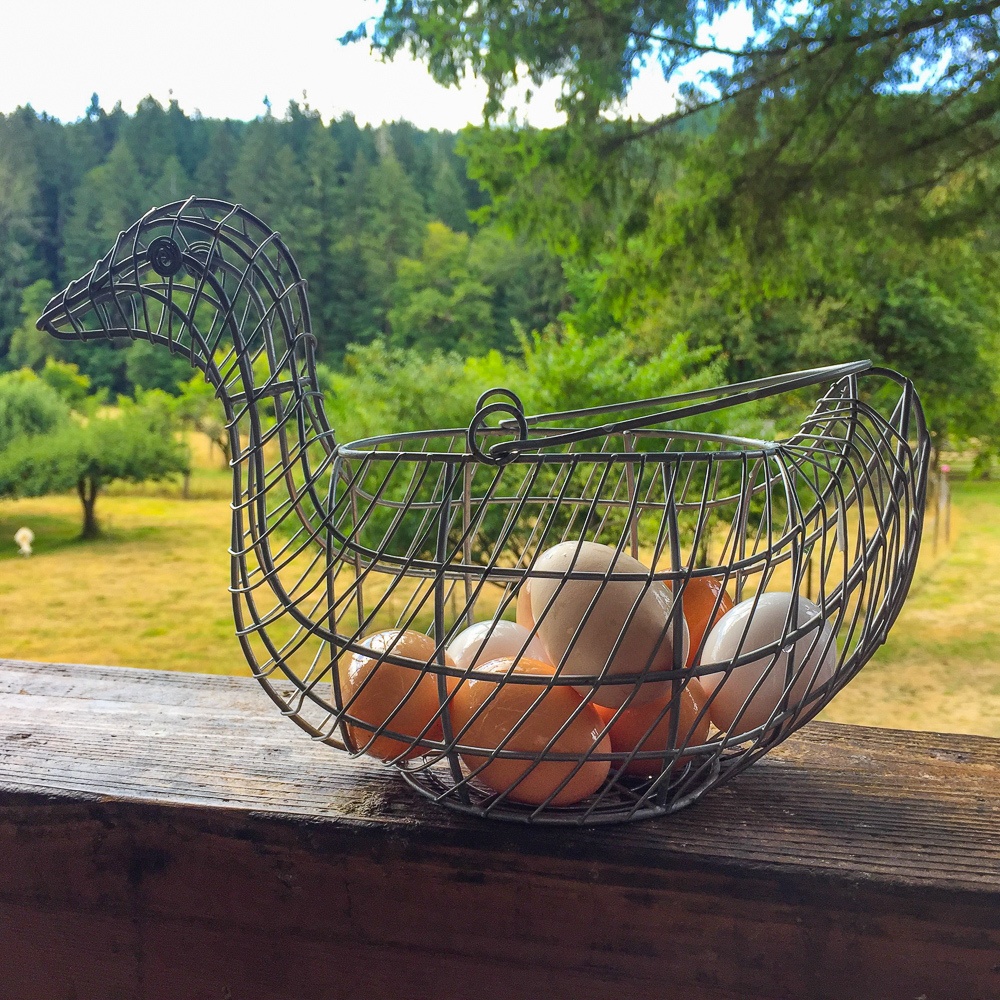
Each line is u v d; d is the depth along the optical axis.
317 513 0.41
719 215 2.25
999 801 0.43
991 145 2.05
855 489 0.38
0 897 0.44
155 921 0.42
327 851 0.40
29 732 0.51
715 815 0.41
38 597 3.31
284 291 0.41
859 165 2.11
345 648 0.38
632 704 0.39
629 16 2.19
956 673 2.44
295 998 0.41
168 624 3.04
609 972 0.38
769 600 0.41
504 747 0.37
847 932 0.36
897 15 2.06
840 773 0.47
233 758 0.47
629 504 0.38
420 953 0.40
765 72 2.16
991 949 0.35
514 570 0.35
